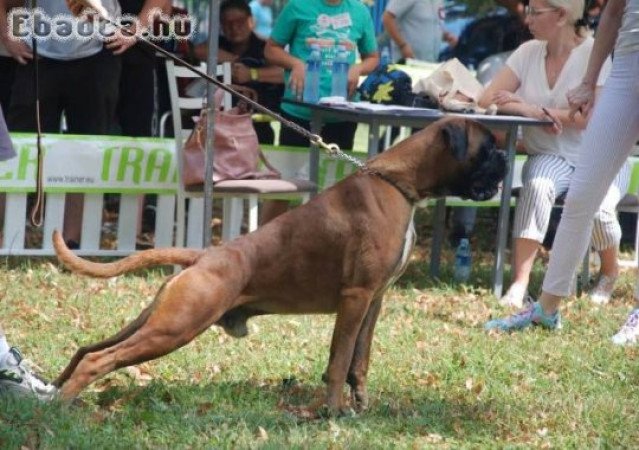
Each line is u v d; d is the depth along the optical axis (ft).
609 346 35.70
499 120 40.88
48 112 45.37
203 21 61.26
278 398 27.58
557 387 30.63
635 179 47.14
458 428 26.20
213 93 39.91
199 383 28.40
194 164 41.01
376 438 24.81
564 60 42.39
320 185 47.01
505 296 42.39
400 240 25.61
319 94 45.68
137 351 24.34
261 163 45.68
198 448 23.32
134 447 23.13
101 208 44.55
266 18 74.33
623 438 26.63
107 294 38.40
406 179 25.81
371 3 62.95
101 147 44.04
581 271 45.68
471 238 56.18
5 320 34.30
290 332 34.55
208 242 40.37
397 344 33.91
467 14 67.31
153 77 49.90
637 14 32.63
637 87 33.12
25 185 43.27
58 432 23.48
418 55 59.62
